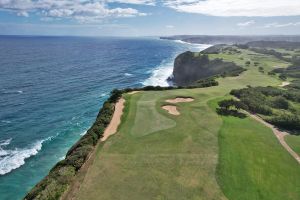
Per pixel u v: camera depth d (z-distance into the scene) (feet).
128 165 92.89
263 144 112.98
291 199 79.87
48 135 168.45
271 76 285.02
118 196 76.95
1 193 108.78
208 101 167.02
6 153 142.41
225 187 82.17
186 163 94.43
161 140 111.75
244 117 144.87
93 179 84.89
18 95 258.16
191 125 127.75
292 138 122.42
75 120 196.75
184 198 76.79
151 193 78.48
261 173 91.35
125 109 149.79
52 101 244.22
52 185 80.64
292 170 95.04
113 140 112.06
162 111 145.79
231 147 107.14
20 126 181.88
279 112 158.71
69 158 95.14
